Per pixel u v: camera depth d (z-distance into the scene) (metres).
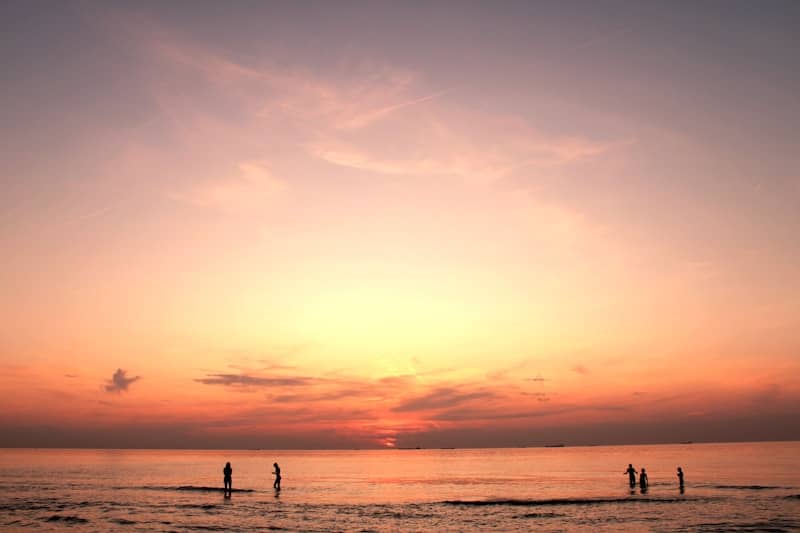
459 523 45.28
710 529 40.69
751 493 64.75
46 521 45.38
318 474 133.62
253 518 47.44
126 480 99.38
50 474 119.12
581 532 40.75
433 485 91.31
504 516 49.00
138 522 44.84
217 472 133.88
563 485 88.44
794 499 58.12
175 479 103.75
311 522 45.47
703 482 85.38
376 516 49.16
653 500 58.28
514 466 181.50
